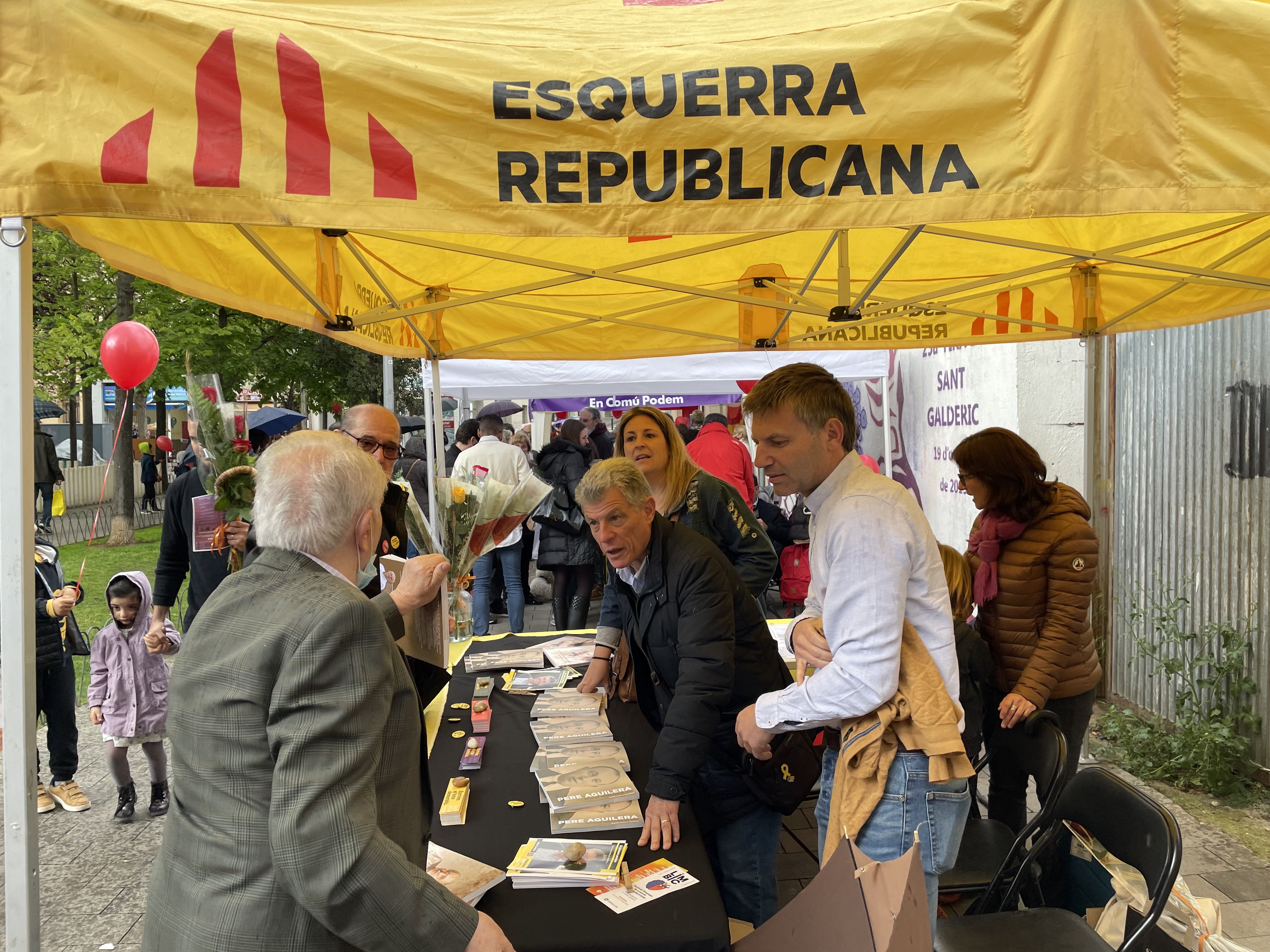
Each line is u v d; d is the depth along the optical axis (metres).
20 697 1.45
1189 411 4.58
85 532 15.74
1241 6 1.41
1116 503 5.16
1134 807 1.95
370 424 3.09
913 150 1.45
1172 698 4.70
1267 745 4.07
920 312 3.73
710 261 3.63
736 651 2.18
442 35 1.50
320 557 1.38
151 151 1.38
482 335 4.22
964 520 6.78
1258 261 3.03
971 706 2.29
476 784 2.13
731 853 2.19
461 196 1.44
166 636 3.93
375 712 1.25
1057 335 4.00
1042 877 2.32
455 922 1.23
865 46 1.45
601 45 1.50
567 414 15.02
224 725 1.24
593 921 1.50
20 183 1.37
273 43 1.41
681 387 7.65
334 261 2.77
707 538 2.17
